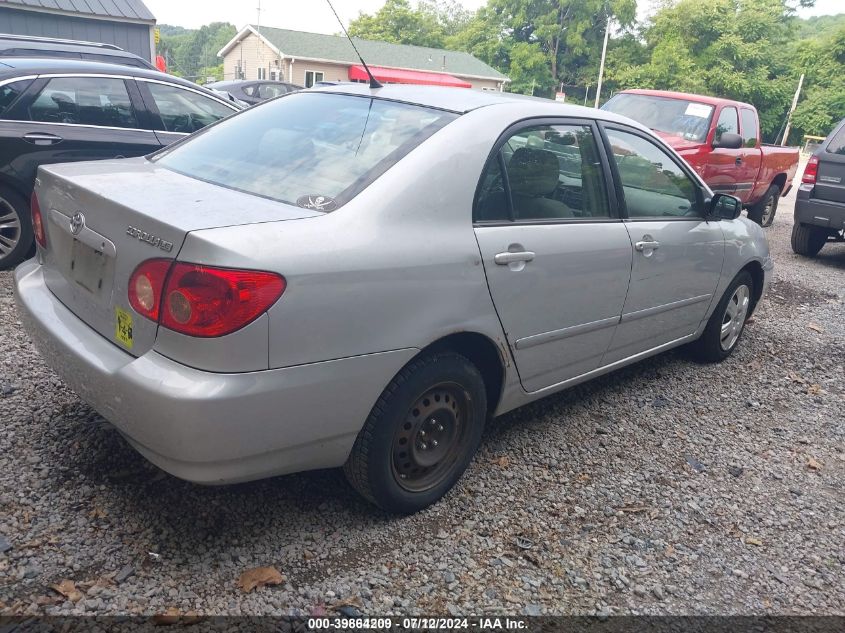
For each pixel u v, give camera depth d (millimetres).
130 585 2445
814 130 56188
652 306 4094
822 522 3342
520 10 64312
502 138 3117
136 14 20844
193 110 6551
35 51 9078
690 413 4363
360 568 2672
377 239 2582
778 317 6699
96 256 2609
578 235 3418
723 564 2957
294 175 2852
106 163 3221
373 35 68062
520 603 2596
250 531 2787
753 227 5195
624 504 3297
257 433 2367
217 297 2223
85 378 2535
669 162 4273
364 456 2736
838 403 4773
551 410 4207
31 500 2803
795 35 62594
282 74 42875
